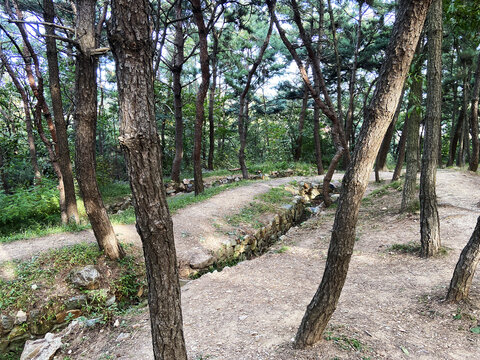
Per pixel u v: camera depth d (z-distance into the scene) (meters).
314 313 2.68
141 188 1.76
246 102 22.03
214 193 10.85
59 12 12.14
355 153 2.26
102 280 5.42
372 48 15.15
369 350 2.77
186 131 19.86
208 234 7.62
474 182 9.95
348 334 3.01
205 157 21.03
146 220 1.80
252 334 3.34
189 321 3.87
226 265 7.04
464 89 14.59
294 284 4.79
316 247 6.59
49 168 13.07
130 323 4.18
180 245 6.96
